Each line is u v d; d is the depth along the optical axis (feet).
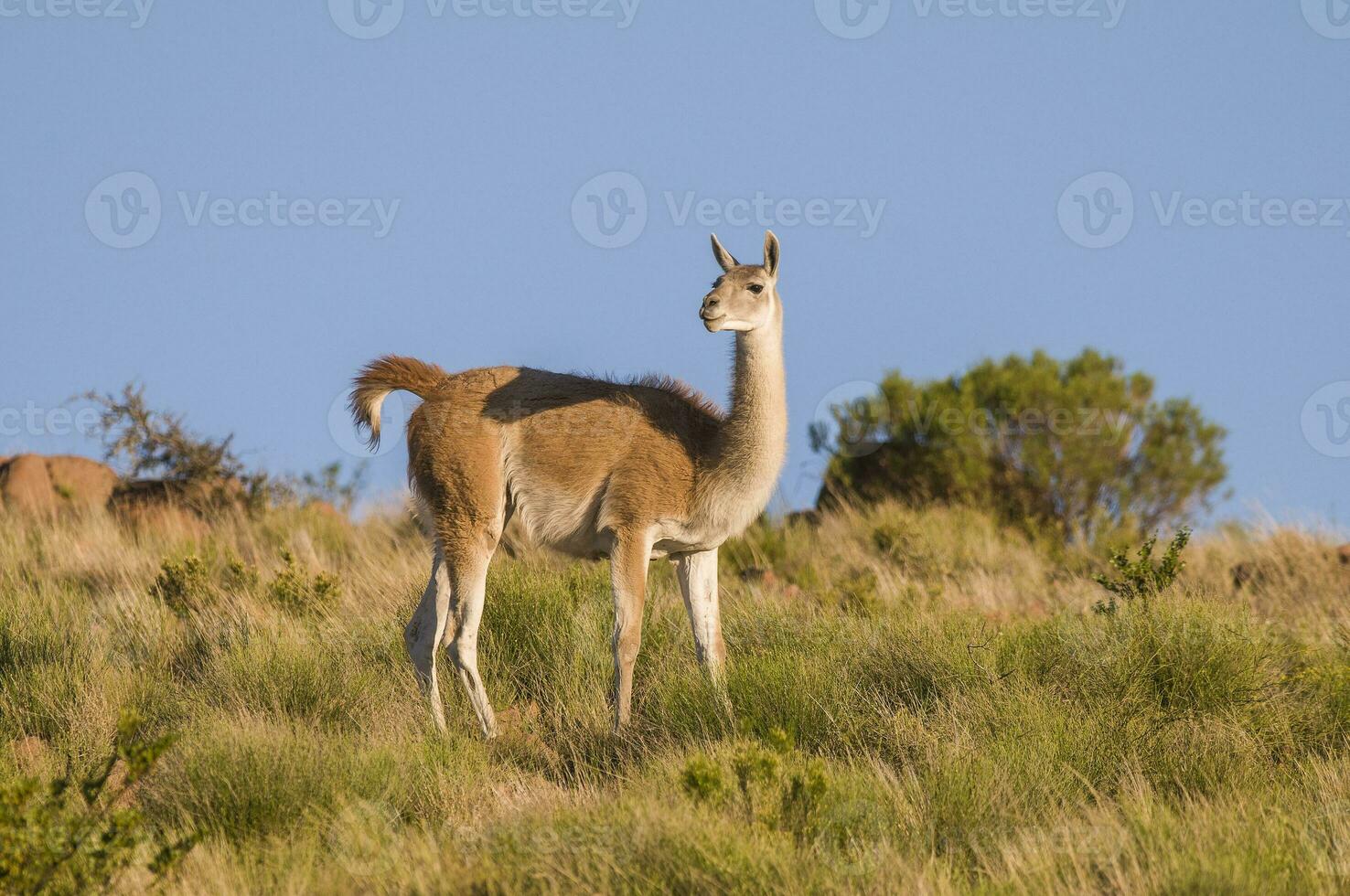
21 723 92.48
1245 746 79.56
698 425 101.24
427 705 96.22
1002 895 59.00
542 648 105.60
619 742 89.30
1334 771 76.18
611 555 98.99
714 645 100.53
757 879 59.26
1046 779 73.82
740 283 95.96
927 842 67.10
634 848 62.03
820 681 88.89
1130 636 93.25
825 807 68.44
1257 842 63.41
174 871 63.26
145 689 96.12
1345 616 114.11
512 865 61.41
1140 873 59.82
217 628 111.24
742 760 70.18
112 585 135.95
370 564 136.26
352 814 69.51
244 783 73.15
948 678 90.74
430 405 101.91
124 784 65.41
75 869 61.11
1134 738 80.64
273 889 61.62
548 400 100.53
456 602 98.68
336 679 96.27
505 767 84.58
